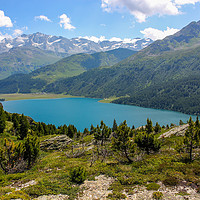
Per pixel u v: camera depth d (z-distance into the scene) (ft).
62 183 58.08
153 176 58.13
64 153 127.65
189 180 52.26
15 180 67.56
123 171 67.62
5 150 82.12
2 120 173.17
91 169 71.72
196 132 74.18
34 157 90.68
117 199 45.14
